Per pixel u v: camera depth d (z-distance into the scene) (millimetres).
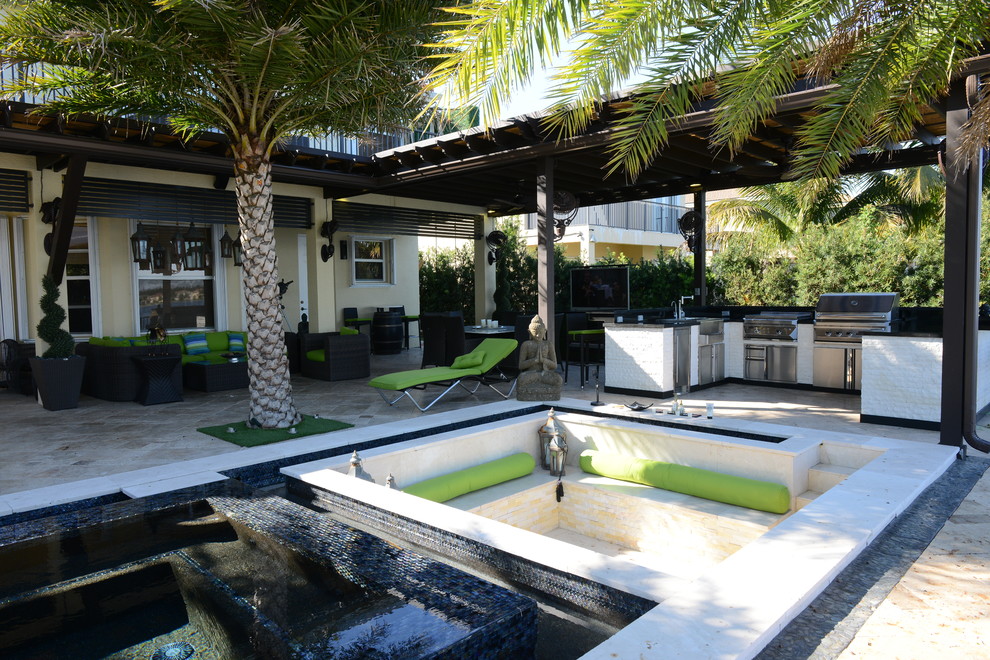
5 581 2857
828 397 7855
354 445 5090
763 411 6902
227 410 7297
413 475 4945
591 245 17938
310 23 5090
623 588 2482
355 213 11023
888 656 2156
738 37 3736
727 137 4414
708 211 13203
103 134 6859
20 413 7211
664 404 7289
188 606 2594
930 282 11797
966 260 4789
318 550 3045
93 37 4520
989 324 6230
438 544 3182
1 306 9500
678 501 4988
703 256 10914
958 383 4828
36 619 2514
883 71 3803
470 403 7547
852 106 3953
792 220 12797
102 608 2604
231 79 5555
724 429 5340
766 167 8891
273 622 2414
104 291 9930
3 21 4812
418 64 5770
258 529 3348
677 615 2234
